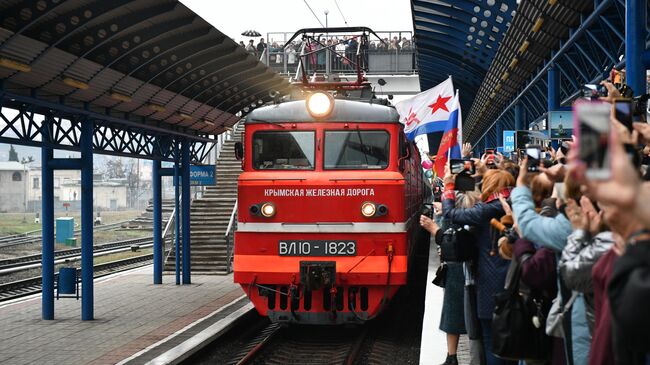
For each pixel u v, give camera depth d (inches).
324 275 395.9
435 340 320.8
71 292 539.2
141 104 490.6
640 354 107.1
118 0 363.9
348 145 415.2
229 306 501.7
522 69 676.1
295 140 418.6
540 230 163.2
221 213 802.2
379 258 398.9
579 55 559.8
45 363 339.3
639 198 86.9
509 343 187.6
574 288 147.6
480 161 253.4
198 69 507.5
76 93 421.4
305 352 398.0
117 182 4271.7
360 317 405.4
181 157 639.8
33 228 2116.1
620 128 115.2
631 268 95.7
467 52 756.6
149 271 753.6
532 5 499.5
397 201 402.6
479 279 234.1
